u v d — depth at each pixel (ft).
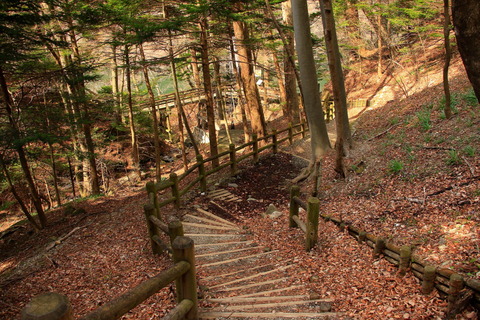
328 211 19.51
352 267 12.73
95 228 22.89
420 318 8.87
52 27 35.01
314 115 28.27
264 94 72.84
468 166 16.92
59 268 16.71
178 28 28.84
